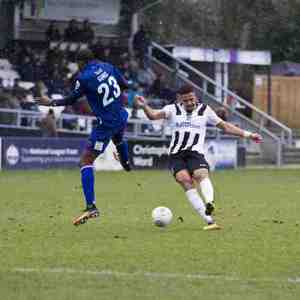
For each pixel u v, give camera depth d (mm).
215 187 45938
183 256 21766
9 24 77875
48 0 77500
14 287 17938
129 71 75688
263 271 19875
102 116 26281
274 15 95375
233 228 27469
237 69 94312
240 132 26625
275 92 86312
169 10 99750
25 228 27156
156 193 41281
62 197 38500
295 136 80062
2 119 62875
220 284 18359
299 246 23656
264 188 45438
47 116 61438
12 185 44938
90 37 75812
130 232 26297
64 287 17969
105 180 50031
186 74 79500
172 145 26969
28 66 70938
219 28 98938
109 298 17016
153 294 17391
